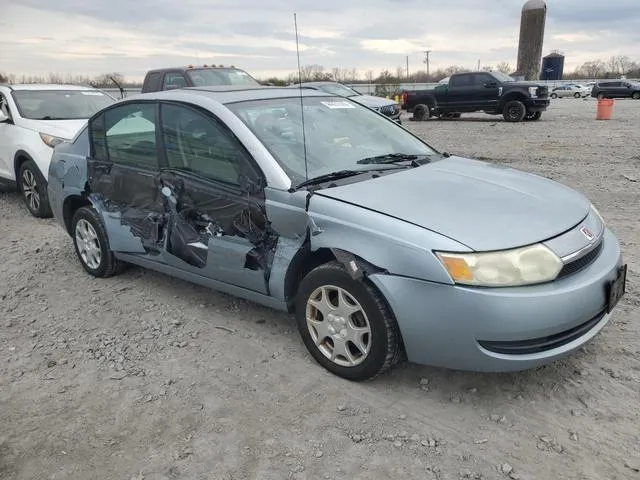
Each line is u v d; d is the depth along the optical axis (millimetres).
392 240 2904
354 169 3688
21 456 2791
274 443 2811
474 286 2732
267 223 3441
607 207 6832
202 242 3826
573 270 2920
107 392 3303
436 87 21734
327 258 3375
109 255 4840
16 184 7680
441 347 2859
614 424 2832
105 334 4012
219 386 3318
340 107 4453
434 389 3205
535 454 2658
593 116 21469
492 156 11617
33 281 5059
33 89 8312
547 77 47094
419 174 3635
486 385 3217
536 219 3020
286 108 4086
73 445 2855
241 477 2596
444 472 2574
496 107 20469
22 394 3312
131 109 4379
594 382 3178
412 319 2879
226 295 4586
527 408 2996
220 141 3723
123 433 2936
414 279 2842
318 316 3402
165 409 3119
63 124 7586
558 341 2850
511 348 2771
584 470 2543
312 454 2725
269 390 3256
